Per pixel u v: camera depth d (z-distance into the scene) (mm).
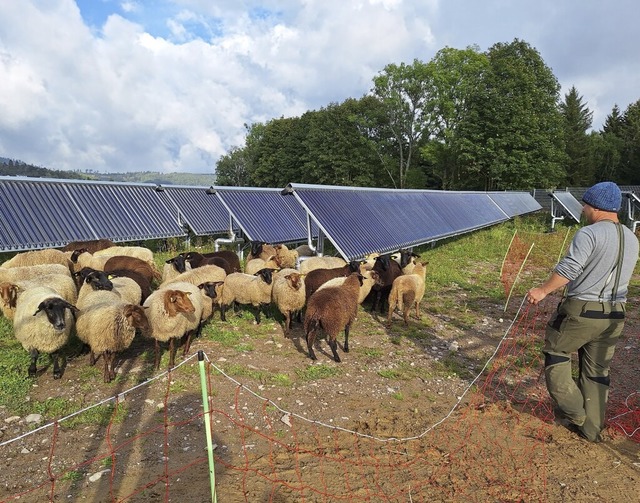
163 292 6891
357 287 7766
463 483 4316
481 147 42188
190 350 7352
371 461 4645
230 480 4234
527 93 41500
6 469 4320
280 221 16469
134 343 7617
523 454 4836
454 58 48656
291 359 7262
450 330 9008
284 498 4016
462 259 16797
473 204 25938
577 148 62188
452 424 5457
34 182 13734
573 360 7387
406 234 14789
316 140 61125
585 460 4762
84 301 6996
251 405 5672
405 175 55188
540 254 18641
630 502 4109
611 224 4727
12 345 7246
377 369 7051
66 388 5977
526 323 9625
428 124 52125
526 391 6453
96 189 15547
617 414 5734
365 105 58281
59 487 4090
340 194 14344
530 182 41781
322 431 5211
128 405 5547
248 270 10898
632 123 70125
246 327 8641
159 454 4586
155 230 15633
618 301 4770
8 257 14078
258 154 79562
